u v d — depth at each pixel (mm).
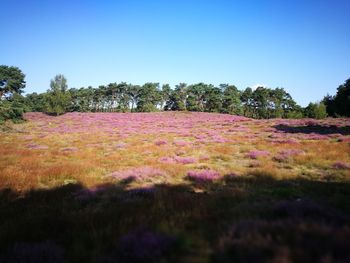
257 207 8188
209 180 12961
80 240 6668
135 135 38469
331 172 14109
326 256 4277
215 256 5145
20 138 36375
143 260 5250
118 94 117062
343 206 8266
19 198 11031
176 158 19078
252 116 108000
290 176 13156
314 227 5414
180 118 72375
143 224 6996
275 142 26703
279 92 104750
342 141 25234
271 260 4422
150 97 113375
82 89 115188
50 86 94750
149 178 13805
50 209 9492
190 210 8477
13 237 7133
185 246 5672
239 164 17688
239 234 5773
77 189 12133
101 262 5453
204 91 111500
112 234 6859
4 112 56250
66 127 52750
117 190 11664
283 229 5641
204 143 28422
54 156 22250
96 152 24750
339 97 66438
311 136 30188
